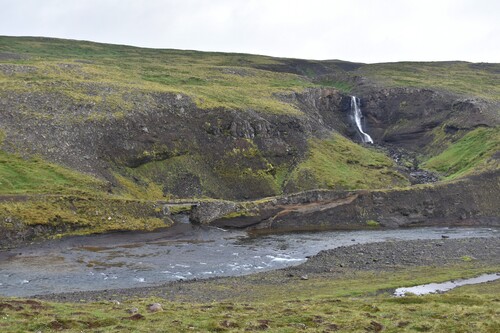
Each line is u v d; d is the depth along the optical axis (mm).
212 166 126500
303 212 110938
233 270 68250
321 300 43844
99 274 63562
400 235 100938
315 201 115000
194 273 65875
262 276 63594
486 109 175625
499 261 71688
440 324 33375
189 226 99250
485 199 124938
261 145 138625
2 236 75562
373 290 52031
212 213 103812
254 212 107750
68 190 91875
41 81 131125
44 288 55688
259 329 32062
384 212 116125
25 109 115500
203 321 33625
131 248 81250
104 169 107812
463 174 135875
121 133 118000
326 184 130750
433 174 151625
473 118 172000
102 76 154250
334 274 64312
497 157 141625
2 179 89250
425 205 119500
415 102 199125
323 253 78875
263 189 126500
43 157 102562
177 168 120125
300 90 191500
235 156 131375
